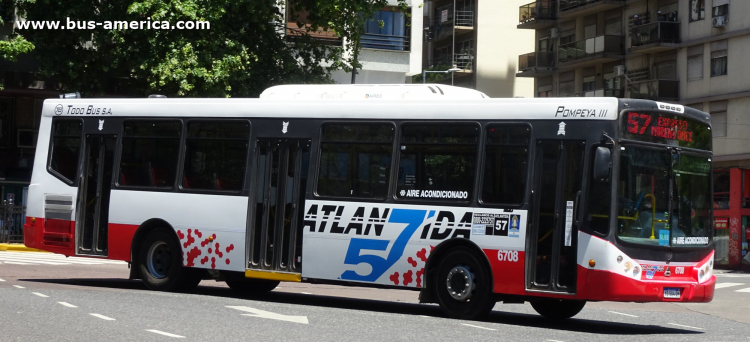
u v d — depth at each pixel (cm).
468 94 1495
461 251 1385
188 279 1658
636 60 5053
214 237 1597
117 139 1722
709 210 1421
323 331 1141
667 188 1356
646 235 1321
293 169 1531
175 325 1144
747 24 4388
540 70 5719
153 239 1669
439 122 1422
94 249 1728
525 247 1334
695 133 1415
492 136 1381
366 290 2116
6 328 1084
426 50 7125
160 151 1675
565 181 1323
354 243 1463
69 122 1781
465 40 6712
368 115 1477
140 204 1680
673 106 1384
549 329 1312
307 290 2005
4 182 3488
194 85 3078
